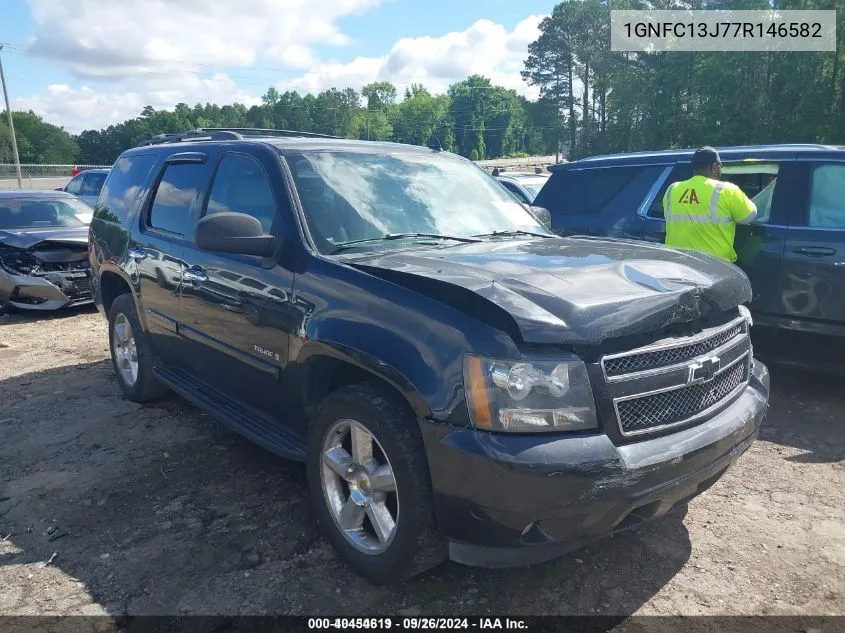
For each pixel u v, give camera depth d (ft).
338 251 11.23
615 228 21.45
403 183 13.29
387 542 9.48
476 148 471.62
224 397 13.88
